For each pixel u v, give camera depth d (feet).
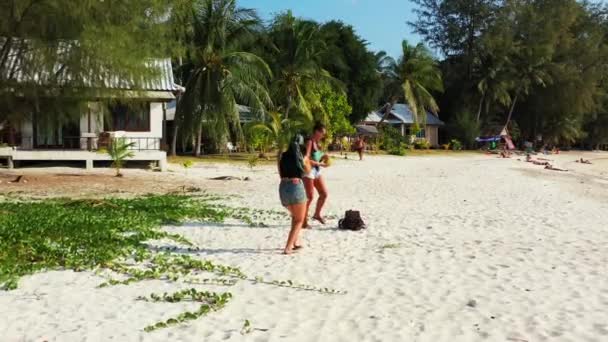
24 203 46.62
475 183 73.77
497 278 24.07
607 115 262.26
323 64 171.94
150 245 31.12
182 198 52.03
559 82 231.09
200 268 25.86
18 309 20.17
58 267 26.35
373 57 189.37
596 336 16.90
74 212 41.42
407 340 16.78
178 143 135.54
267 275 24.80
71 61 59.72
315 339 16.96
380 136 181.27
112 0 60.23
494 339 16.79
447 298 21.16
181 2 71.72
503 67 220.43
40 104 65.31
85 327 18.25
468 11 221.87
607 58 236.84
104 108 71.67
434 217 41.68
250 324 18.35
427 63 197.26
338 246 31.04
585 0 248.52
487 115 233.76
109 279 24.18
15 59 61.21
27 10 57.93
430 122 223.10
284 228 36.65
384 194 57.77
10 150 80.28
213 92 115.65
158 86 89.97
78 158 82.07
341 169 96.99
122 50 59.82
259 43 147.23
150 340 17.04
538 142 251.39
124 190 59.67
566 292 21.89
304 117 130.41
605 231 36.09
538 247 30.76
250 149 127.65
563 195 61.26
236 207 46.19
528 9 225.76
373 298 21.27
